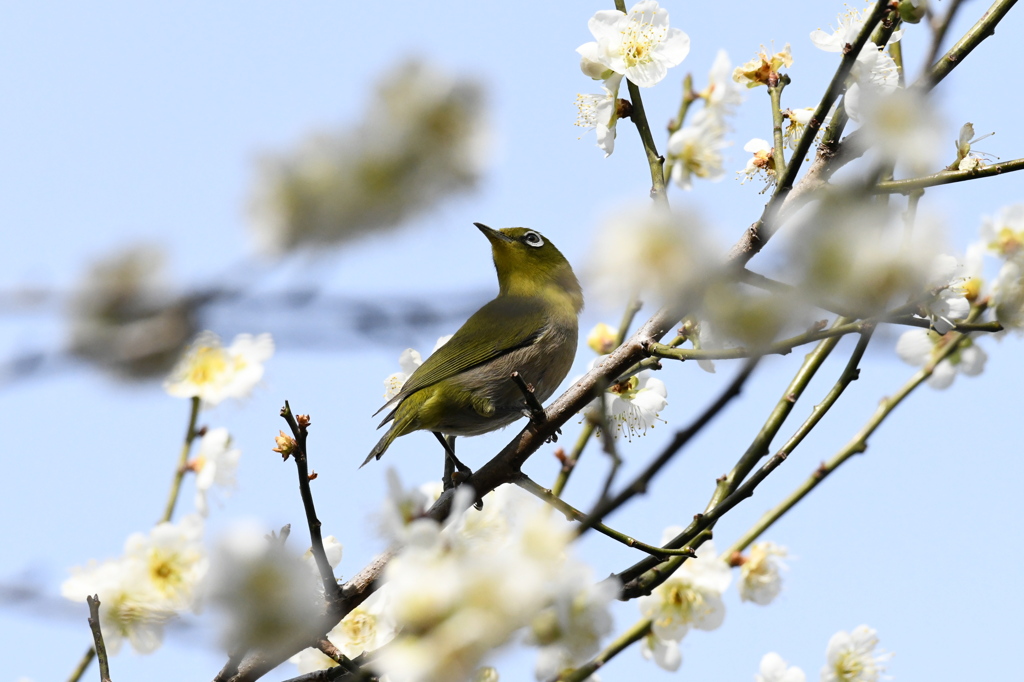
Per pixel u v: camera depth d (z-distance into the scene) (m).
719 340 2.90
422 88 2.25
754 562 9.09
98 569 6.82
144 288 2.53
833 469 9.12
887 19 9.13
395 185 2.23
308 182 2.22
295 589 3.28
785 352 6.22
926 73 5.32
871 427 9.16
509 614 3.55
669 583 8.84
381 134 2.23
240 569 3.29
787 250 2.79
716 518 8.18
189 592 6.82
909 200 7.00
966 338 9.56
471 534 4.71
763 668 8.77
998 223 8.34
